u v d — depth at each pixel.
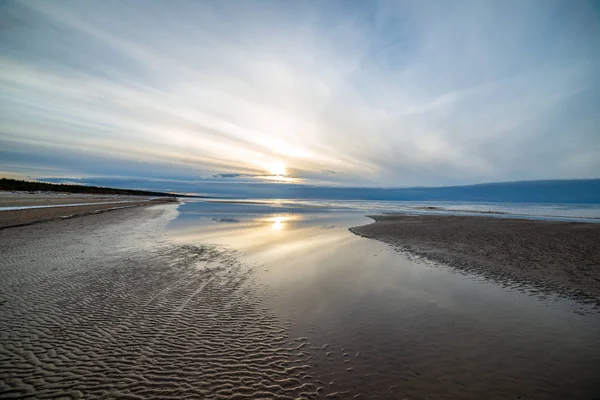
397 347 5.76
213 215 35.94
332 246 16.03
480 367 5.15
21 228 18.64
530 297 8.54
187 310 7.22
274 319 6.89
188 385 4.44
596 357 5.50
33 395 4.08
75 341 5.55
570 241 17.77
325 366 5.07
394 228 24.31
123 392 4.23
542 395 4.46
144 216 31.14
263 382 4.58
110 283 9.00
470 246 16.23
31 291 8.08
